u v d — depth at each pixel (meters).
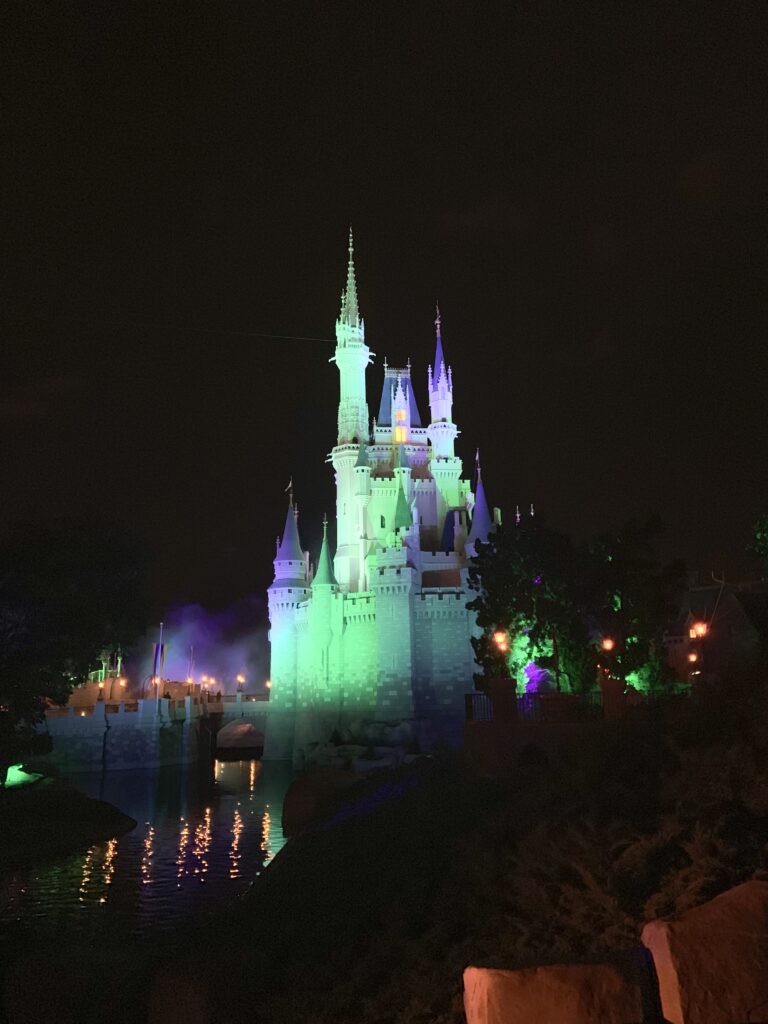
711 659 48.94
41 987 18.34
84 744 76.31
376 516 94.19
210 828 45.47
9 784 51.31
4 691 41.12
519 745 26.62
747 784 12.09
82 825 42.22
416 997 11.85
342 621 86.38
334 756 73.81
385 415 105.75
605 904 11.27
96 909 27.91
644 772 15.41
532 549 38.66
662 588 37.72
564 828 14.01
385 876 17.95
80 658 47.34
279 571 93.00
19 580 41.81
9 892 30.53
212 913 24.66
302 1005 13.38
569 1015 7.89
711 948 7.97
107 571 46.97
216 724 97.44
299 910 18.92
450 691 78.81
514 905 13.09
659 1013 8.59
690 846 11.16
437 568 85.88
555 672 37.41
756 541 40.41
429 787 24.16
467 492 98.38
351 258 107.62
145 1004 16.34
